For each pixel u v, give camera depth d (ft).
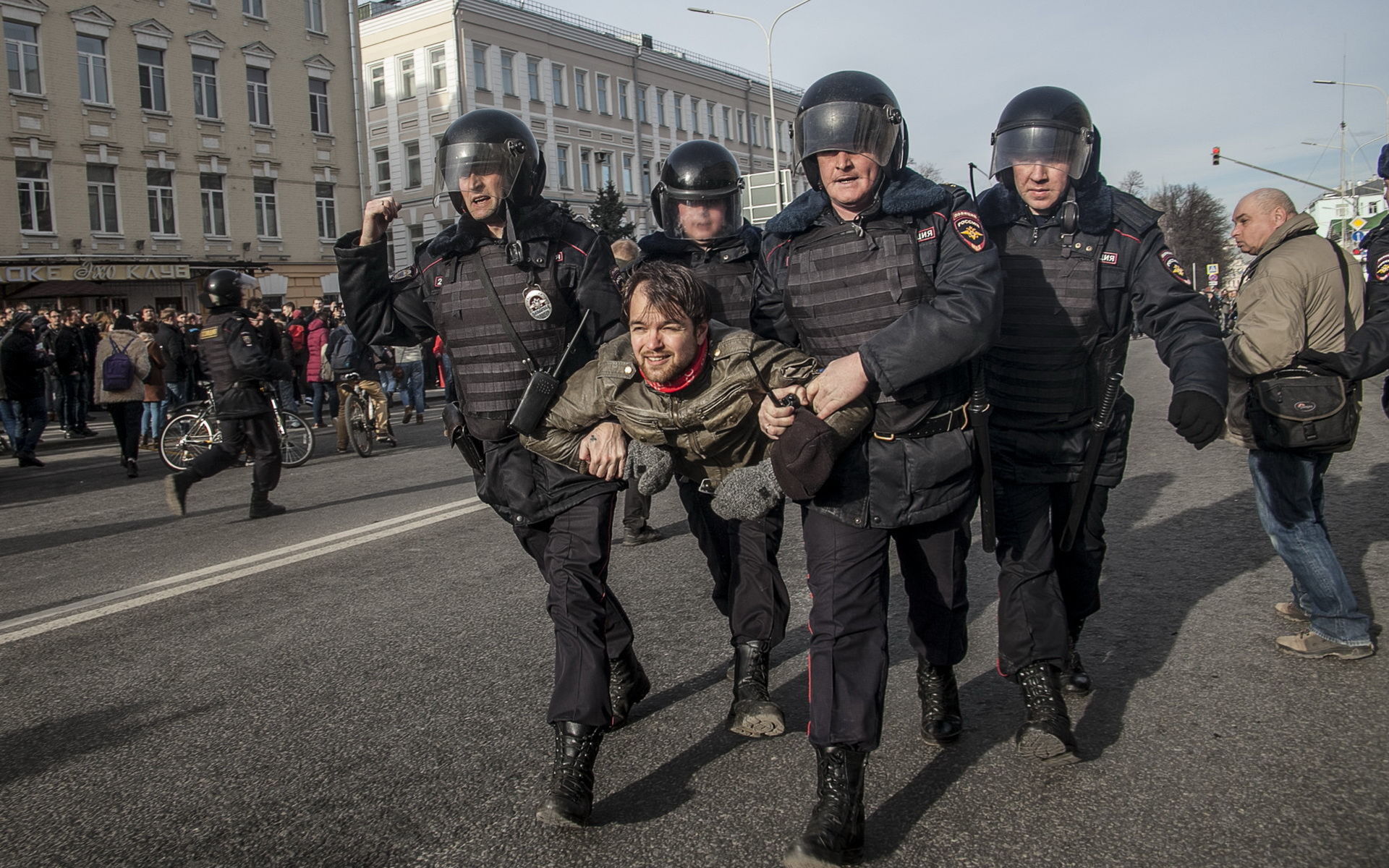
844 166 8.40
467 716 11.43
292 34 100.94
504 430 10.01
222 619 15.87
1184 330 9.34
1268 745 9.70
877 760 9.87
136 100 88.12
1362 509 19.07
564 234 10.08
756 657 10.73
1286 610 13.29
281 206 100.48
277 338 50.29
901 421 8.38
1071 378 9.95
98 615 16.44
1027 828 8.40
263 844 8.79
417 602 16.30
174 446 36.55
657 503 24.11
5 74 79.56
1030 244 10.05
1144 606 14.16
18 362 38.55
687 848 8.36
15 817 9.50
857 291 8.46
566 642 9.12
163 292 90.43
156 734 11.33
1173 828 8.28
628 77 156.46
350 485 30.40
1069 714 10.66
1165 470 24.82
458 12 127.85
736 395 8.34
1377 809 8.41
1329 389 11.41
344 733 11.12
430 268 10.38
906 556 9.39
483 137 9.76
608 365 8.94
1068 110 9.68
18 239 80.69
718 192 12.12
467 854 8.45
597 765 10.07
